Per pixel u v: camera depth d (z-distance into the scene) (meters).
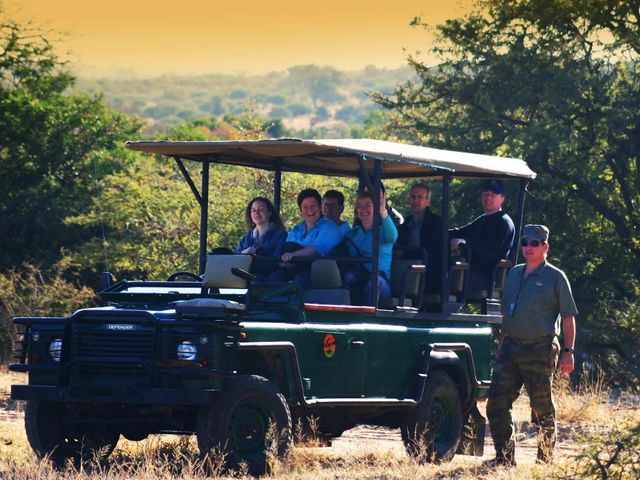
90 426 34.53
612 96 91.06
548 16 91.19
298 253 36.66
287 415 31.88
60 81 128.75
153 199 100.50
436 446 38.09
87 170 123.38
